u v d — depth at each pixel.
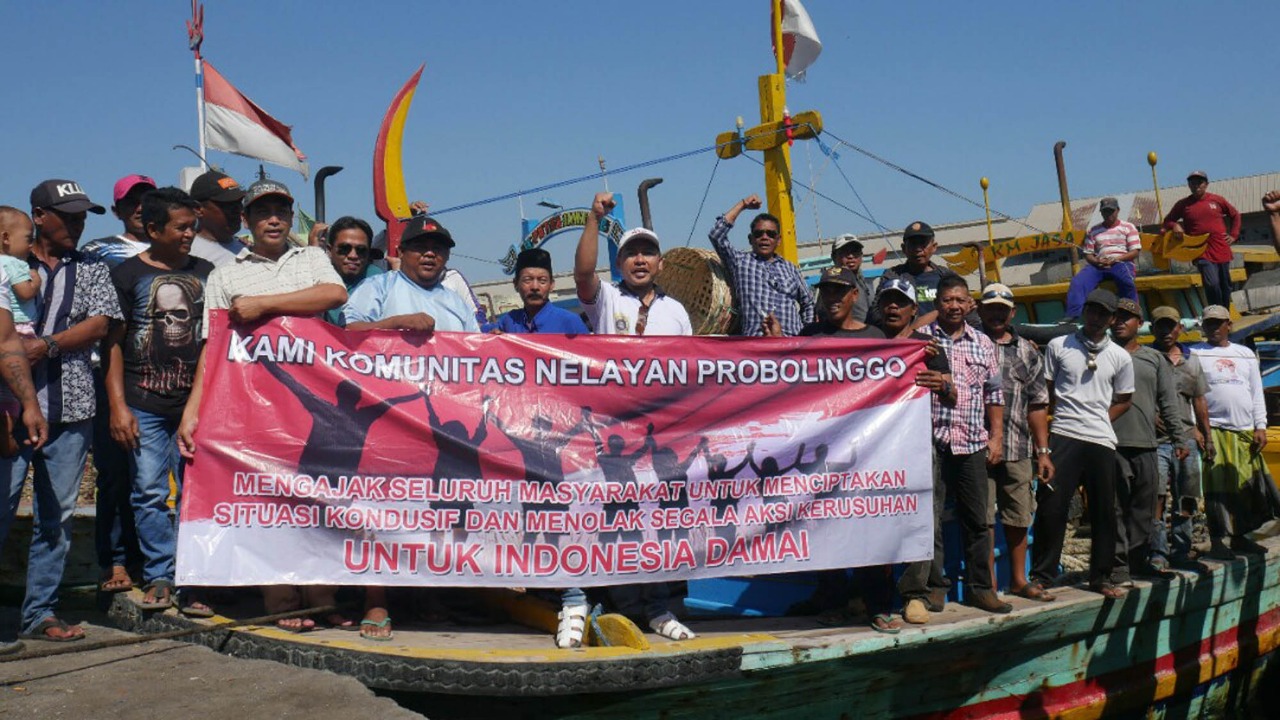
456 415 6.03
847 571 6.78
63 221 5.92
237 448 5.81
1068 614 7.26
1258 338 14.88
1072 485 7.69
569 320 7.04
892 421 6.54
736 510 6.26
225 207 7.04
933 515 6.64
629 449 6.16
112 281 6.20
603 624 5.87
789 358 6.43
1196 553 9.59
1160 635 8.34
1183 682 8.60
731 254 8.56
